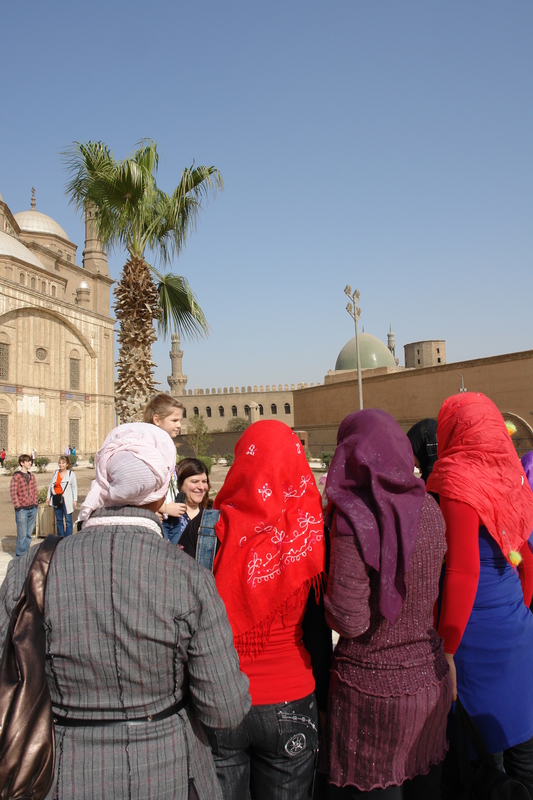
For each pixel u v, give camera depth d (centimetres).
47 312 4275
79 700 174
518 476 289
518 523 279
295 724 219
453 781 266
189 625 179
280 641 224
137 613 172
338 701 229
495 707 269
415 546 220
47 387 4281
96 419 4794
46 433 4262
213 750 229
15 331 3981
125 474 192
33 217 5188
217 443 6250
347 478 230
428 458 368
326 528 238
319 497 236
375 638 221
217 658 182
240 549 222
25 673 165
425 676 223
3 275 3944
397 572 214
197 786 183
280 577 217
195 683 182
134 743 171
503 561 281
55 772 167
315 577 225
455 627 255
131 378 1061
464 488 264
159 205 1027
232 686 182
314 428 5009
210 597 185
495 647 271
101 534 184
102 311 5228
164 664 176
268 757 222
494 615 273
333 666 237
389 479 218
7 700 162
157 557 181
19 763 155
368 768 219
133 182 930
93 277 5188
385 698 216
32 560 182
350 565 211
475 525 261
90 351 4775
